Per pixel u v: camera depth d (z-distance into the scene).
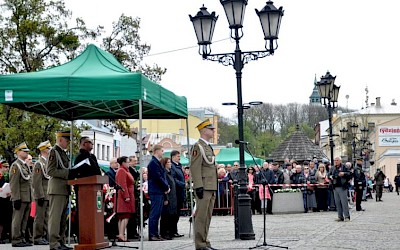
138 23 40.19
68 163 13.93
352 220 22.75
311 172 29.91
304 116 125.81
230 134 104.81
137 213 17.70
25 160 16.09
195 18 16.48
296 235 17.02
